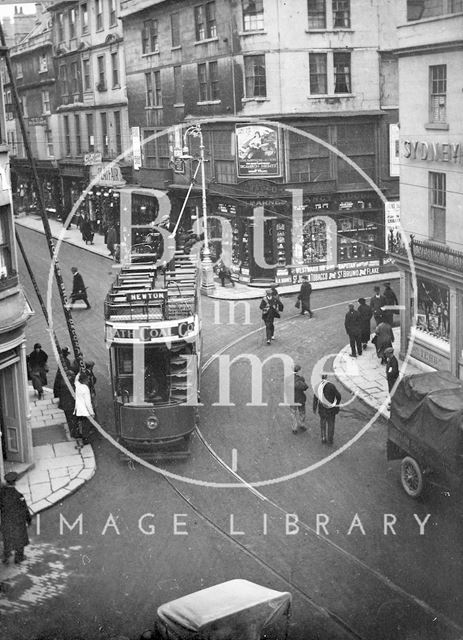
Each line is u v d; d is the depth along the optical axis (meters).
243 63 37.50
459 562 13.52
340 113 38.22
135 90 48.12
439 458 14.82
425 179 23.92
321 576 13.16
